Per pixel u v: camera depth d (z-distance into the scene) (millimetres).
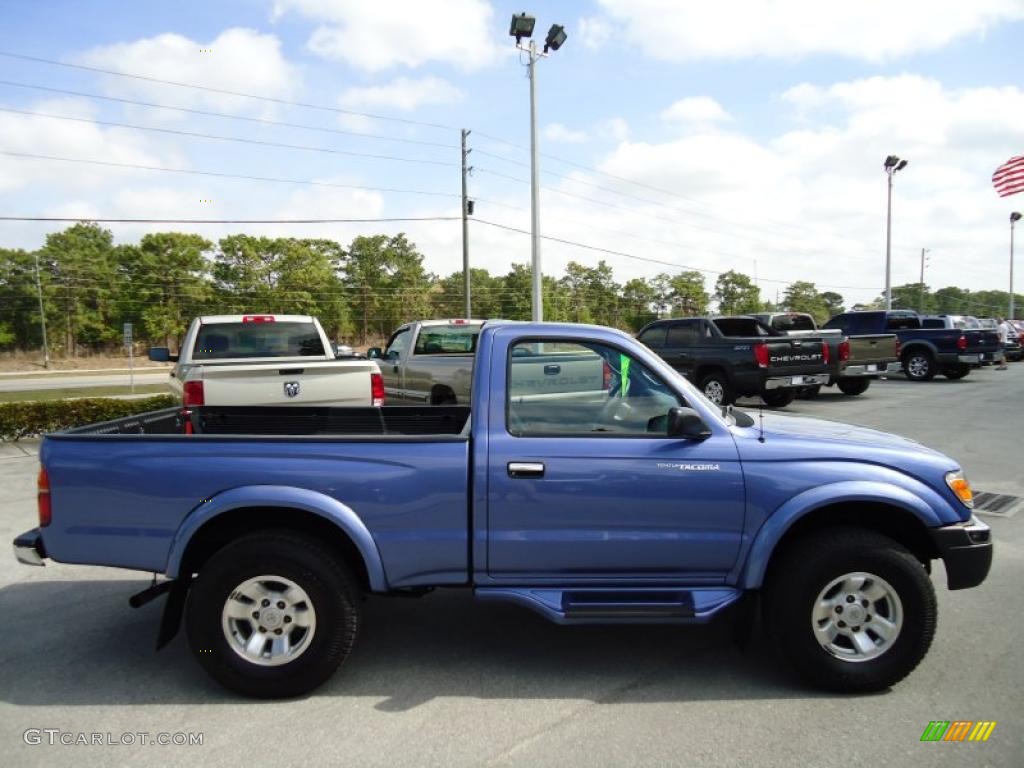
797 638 3430
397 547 3455
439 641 4117
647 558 3502
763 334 14273
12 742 3062
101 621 4457
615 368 3672
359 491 3422
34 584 5141
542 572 3516
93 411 11969
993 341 20234
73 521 3479
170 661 3887
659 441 3516
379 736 3082
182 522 3426
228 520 3562
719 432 3559
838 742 3010
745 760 2877
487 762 2871
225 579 3367
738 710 3291
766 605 3570
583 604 3418
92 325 66250
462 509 3445
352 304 78125
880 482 3473
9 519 6875
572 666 3777
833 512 3662
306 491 3410
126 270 68188
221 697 3465
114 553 3477
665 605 3410
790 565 3459
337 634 3406
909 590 3381
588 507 3447
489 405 3549
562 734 3086
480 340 3678
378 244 78500
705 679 3615
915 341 20078
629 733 3094
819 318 97750
